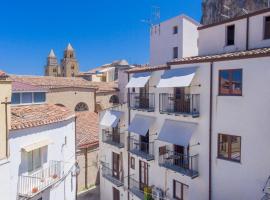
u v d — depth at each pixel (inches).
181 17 1453.0
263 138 627.2
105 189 1202.0
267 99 619.2
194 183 781.3
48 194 768.3
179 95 834.2
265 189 593.3
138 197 978.7
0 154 613.0
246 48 799.7
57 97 1711.4
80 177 1301.7
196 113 759.1
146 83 960.9
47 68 5049.2
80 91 1859.0
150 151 940.6
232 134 684.7
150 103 940.0
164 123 853.2
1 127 613.6
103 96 2071.9
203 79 749.3
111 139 1154.0
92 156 1355.8
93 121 1648.6
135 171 1032.8
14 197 659.4
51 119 773.9
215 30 888.9
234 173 682.2
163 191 895.1
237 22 824.9
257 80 635.5
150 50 1635.1
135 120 989.2
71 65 4640.8
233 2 1860.2
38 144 711.1
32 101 917.2
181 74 776.3
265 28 762.2
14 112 761.0
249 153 652.1
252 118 645.9
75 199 954.1
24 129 682.8
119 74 2170.3
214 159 724.7
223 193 706.2
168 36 1525.6
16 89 850.1
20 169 679.7
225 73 700.0
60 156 830.5
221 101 705.6
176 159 838.5
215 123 720.3
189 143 794.2
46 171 766.5
